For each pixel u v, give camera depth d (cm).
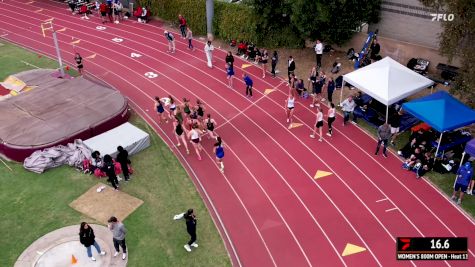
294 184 1692
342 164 1784
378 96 1852
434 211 1536
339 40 2505
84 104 2073
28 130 1888
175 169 1791
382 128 1758
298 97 2272
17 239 1452
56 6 3694
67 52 2861
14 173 1759
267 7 2586
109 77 2534
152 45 2923
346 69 2469
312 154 1850
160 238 1455
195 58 2728
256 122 2080
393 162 1786
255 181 1719
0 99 2217
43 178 1731
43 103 2089
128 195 1644
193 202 1617
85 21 3359
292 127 2030
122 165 1664
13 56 2822
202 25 2975
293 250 1415
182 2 3030
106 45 2945
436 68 2308
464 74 1798
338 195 1628
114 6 3288
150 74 2553
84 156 1773
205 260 1376
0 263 1361
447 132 1809
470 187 1593
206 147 1925
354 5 2362
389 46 2462
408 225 1484
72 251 1402
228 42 2881
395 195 1614
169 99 2188
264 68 2441
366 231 1470
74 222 1517
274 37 2723
